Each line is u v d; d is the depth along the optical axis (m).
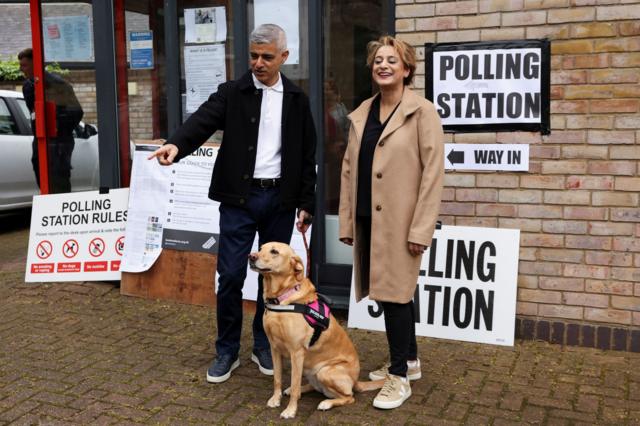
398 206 3.35
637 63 4.08
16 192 8.31
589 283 4.31
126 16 5.53
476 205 4.49
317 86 4.98
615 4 4.08
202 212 5.15
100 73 5.60
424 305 4.52
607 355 4.16
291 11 5.05
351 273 5.00
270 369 3.89
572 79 4.21
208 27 5.30
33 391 3.67
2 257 6.95
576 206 4.29
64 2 5.70
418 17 4.48
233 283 3.75
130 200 5.39
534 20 4.25
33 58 5.86
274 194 3.74
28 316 4.95
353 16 4.88
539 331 4.39
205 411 3.44
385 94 3.44
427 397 3.57
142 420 3.35
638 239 4.18
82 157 5.85
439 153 3.31
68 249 5.64
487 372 3.91
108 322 4.81
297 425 3.28
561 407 3.46
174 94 5.45
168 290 5.25
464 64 4.41
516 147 4.36
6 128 8.27
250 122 3.67
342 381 3.44
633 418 3.34
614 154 4.18
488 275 4.43
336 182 5.08
